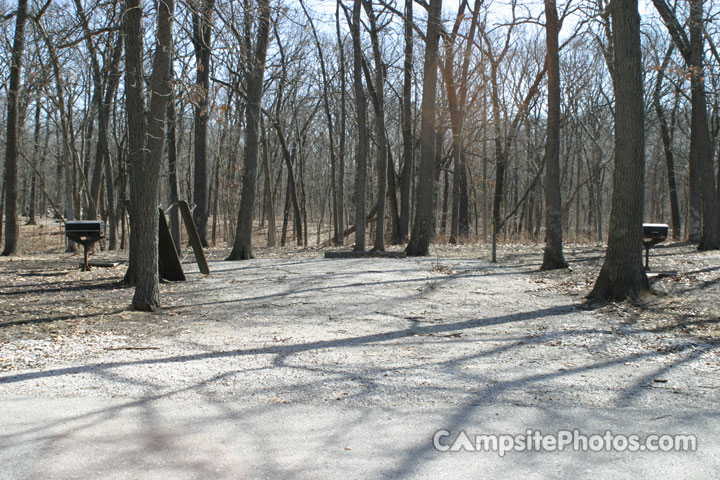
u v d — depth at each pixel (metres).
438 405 4.68
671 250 19.03
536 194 40.41
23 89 20.08
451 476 3.41
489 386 5.19
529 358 6.21
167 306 9.92
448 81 25.50
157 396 4.93
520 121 35.19
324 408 4.61
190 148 34.50
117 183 31.58
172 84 9.46
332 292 11.22
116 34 19.88
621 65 9.70
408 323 8.30
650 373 5.56
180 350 6.61
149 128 9.33
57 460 3.64
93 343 7.00
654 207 46.66
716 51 18.48
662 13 19.02
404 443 3.90
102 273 14.52
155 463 3.60
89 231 15.09
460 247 23.19
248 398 4.87
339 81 34.66
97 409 4.60
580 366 5.86
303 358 6.23
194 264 16.47
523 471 3.48
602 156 32.66
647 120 31.33
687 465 3.54
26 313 9.14
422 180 18.98
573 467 3.53
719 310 8.54
